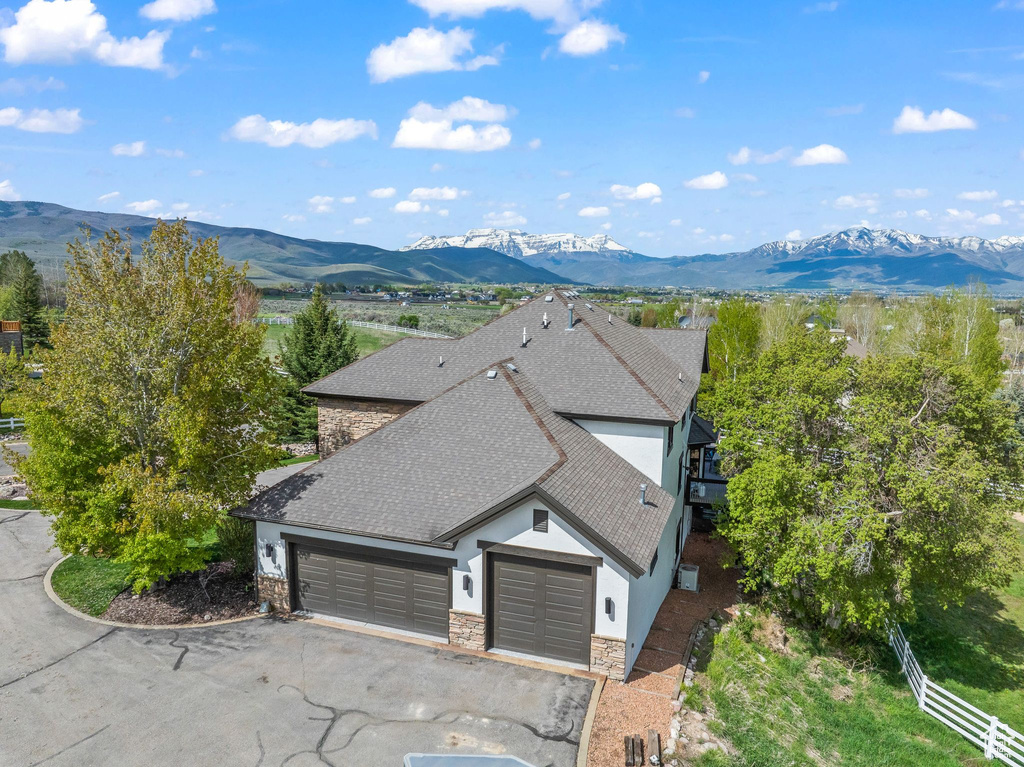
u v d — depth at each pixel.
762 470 18.61
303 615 18.48
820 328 23.17
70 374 17.56
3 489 28.89
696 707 14.92
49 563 21.31
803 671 18.17
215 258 19.28
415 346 28.23
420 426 20.56
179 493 17.09
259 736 13.20
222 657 16.17
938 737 16.09
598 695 15.06
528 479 17.39
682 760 13.01
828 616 20.16
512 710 14.34
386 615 17.92
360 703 14.39
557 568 16.23
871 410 18.27
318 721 13.72
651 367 24.84
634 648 16.78
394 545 17.20
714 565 24.86
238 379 19.14
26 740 12.90
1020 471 18.73
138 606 18.48
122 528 16.97
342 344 43.19
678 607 20.84
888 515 17.39
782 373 20.94
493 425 19.88
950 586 18.03
